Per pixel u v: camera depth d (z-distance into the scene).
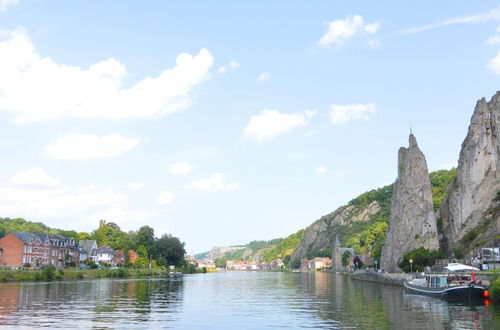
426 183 131.38
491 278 64.38
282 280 157.25
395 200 148.00
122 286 97.62
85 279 125.56
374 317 47.59
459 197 122.00
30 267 131.50
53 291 78.12
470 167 121.38
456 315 48.31
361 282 129.88
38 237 148.25
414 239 126.81
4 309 52.62
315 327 41.34
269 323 44.12
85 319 45.31
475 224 115.25
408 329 39.56
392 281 106.12
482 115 123.44
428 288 70.62
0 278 100.19
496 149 119.38
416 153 137.62
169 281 132.25
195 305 61.34
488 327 40.09
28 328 39.44
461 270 84.31
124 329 39.69
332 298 72.25
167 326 42.03
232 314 51.22
